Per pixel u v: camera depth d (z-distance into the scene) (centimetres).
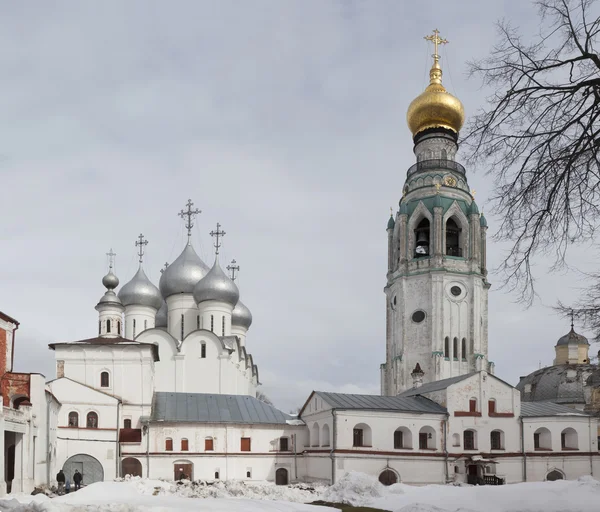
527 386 9125
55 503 2742
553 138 1436
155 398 6525
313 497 4488
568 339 9406
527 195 1483
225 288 8481
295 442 6303
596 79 1358
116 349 6272
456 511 2914
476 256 8212
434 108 8725
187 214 9312
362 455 5594
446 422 5978
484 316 8150
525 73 1449
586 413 6500
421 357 7881
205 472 5900
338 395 6125
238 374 7969
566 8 1396
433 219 8181
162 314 9312
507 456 6081
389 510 3541
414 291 8119
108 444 5688
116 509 2777
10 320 4922
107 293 7625
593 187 1427
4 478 3953
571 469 6184
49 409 5053
